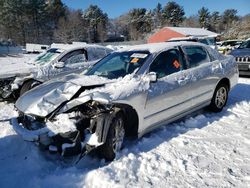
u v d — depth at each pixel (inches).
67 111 150.7
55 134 143.9
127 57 199.2
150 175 144.9
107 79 179.6
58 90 166.1
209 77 226.1
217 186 135.5
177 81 195.9
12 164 156.6
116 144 159.0
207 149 173.8
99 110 152.8
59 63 289.6
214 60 242.2
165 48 203.2
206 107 248.8
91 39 3555.6
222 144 180.7
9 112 261.0
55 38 3075.8
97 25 3688.5
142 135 180.5
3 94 292.8
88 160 157.9
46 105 155.7
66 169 148.3
